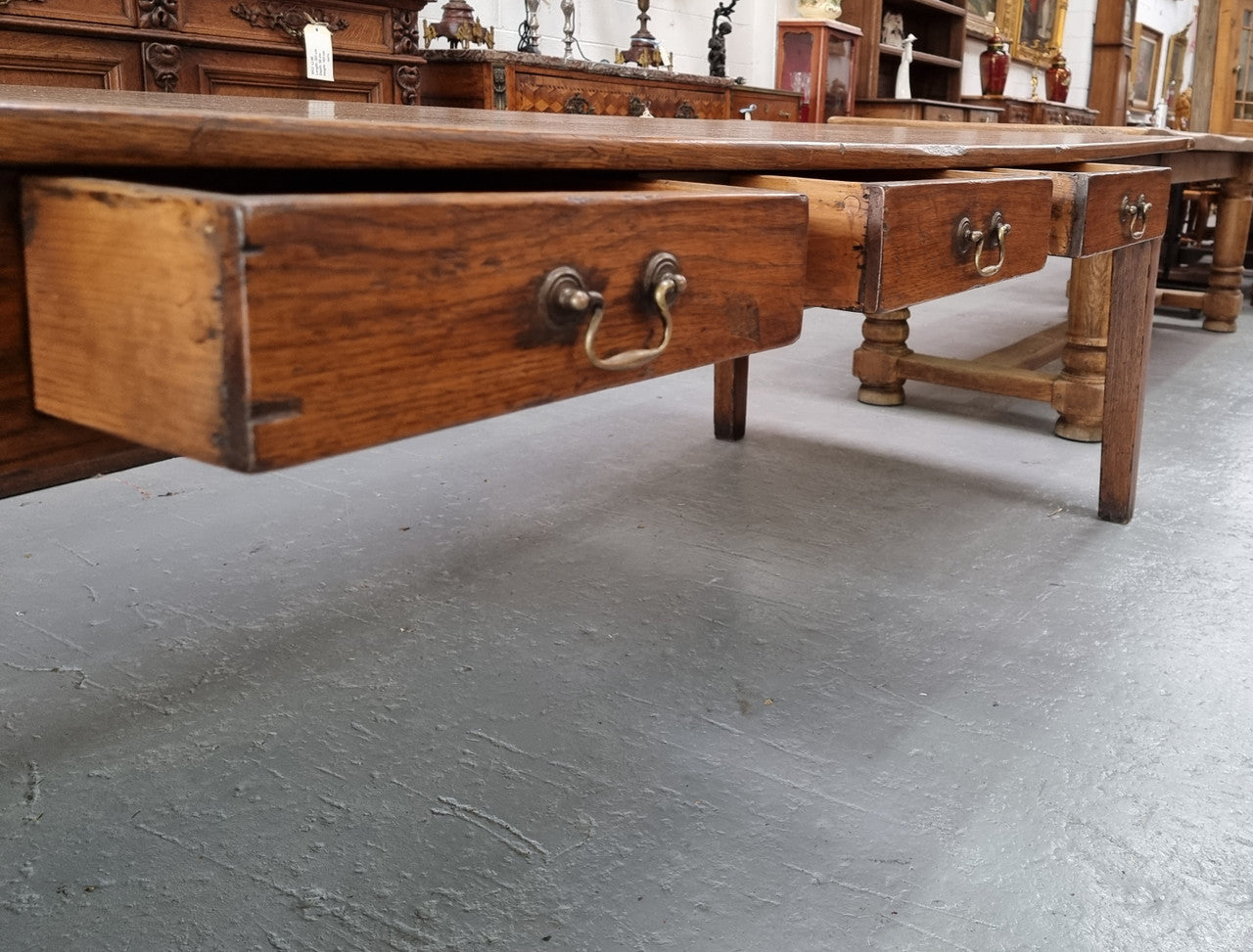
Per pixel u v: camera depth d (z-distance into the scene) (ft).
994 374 9.39
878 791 4.14
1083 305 8.90
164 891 3.53
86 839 3.80
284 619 5.51
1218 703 4.83
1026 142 5.79
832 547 6.64
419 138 2.22
